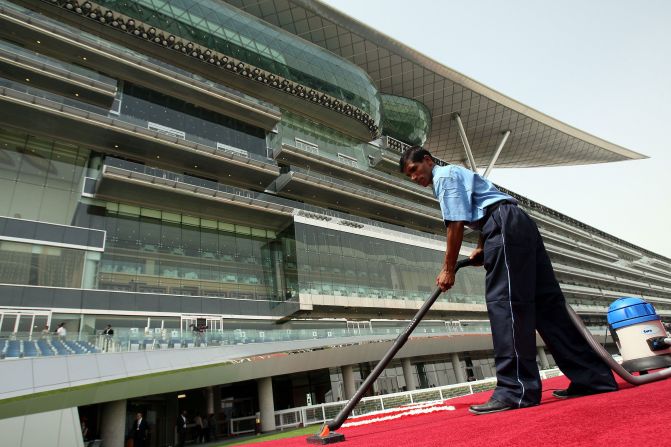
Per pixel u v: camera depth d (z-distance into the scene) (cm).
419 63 5066
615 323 360
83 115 2245
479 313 3916
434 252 3675
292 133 3706
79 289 1983
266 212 2816
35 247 1981
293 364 1923
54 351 1288
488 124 6462
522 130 6681
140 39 2998
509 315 234
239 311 2461
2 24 2297
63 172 2348
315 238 2930
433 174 280
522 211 254
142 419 1565
